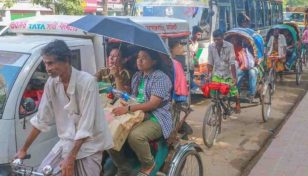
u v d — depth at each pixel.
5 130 3.36
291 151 5.63
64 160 2.62
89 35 4.61
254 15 14.27
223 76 6.09
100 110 2.77
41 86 3.77
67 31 4.67
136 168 3.53
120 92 3.48
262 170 4.98
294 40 10.98
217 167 5.16
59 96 2.74
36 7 17.89
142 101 3.47
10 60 3.69
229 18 10.80
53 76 2.59
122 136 3.19
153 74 3.43
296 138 6.23
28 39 4.30
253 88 6.97
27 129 3.52
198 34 8.33
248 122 7.35
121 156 3.47
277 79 11.90
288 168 5.02
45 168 2.46
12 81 3.52
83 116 2.67
